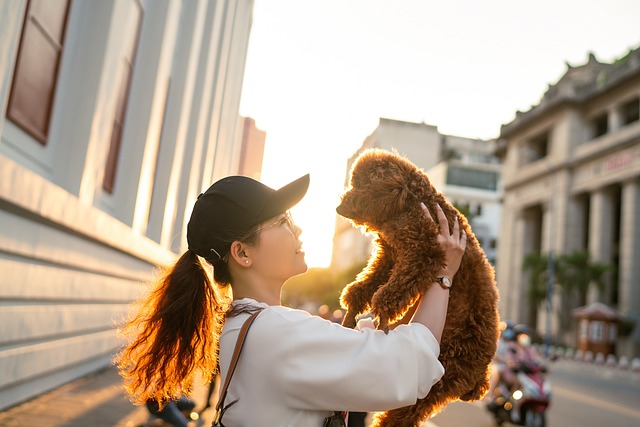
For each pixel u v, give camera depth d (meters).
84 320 8.30
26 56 6.10
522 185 62.59
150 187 12.26
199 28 14.38
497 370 8.84
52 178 7.24
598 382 21.83
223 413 1.59
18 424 5.23
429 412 1.65
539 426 8.30
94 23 7.55
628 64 50.91
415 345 1.50
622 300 46.78
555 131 57.81
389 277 1.74
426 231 1.62
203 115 16.27
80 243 7.53
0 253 5.21
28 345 6.18
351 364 1.47
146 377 1.90
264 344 1.55
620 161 49.06
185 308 1.88
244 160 41.34
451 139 85.75
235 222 1.70
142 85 10.69
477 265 1.68
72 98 7.40
